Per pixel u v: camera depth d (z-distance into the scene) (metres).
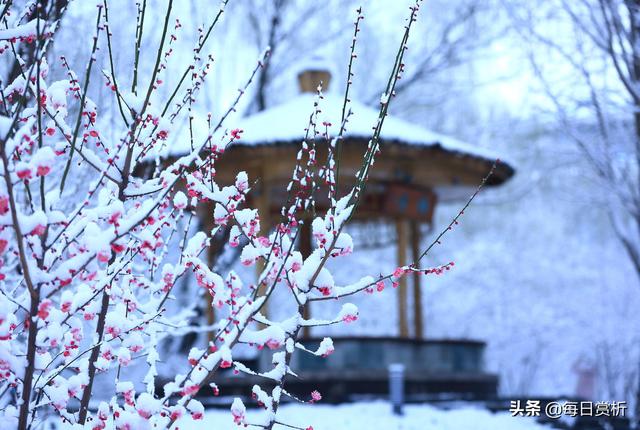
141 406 2.93
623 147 12.52
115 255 3.55
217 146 3.27
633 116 12.07
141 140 3.27
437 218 22.50
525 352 20.47
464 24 19.47
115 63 5.78
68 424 3.35
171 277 3.34
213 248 12.46
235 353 11.78
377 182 11.92
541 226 22.42
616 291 19.44
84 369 3.31
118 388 3.09
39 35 2.74
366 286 3.27
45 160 2.56
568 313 19.70
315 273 3.23
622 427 10.25
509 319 20.45
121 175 3.12
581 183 17.22
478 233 23.08
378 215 13.73
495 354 20.59
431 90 21.09
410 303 20.98
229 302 3.12
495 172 12.66
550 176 20.91
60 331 2.92
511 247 21.95
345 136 10.67
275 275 3.22
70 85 3.30
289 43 19.58
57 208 5.39
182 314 5.12
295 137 10.73
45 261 3.00
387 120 12.21
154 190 3.20
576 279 20.56
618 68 10.85
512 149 20.75
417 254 13.55
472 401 11.15
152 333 3.57
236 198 3.27
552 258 21.36
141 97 3.28
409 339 11.69
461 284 21.14
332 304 20.20
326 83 12.86
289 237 3.37
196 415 3.09
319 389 10.73
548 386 21.08
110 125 5.77
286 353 3.27
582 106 11.84
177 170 3.19
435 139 11.70
